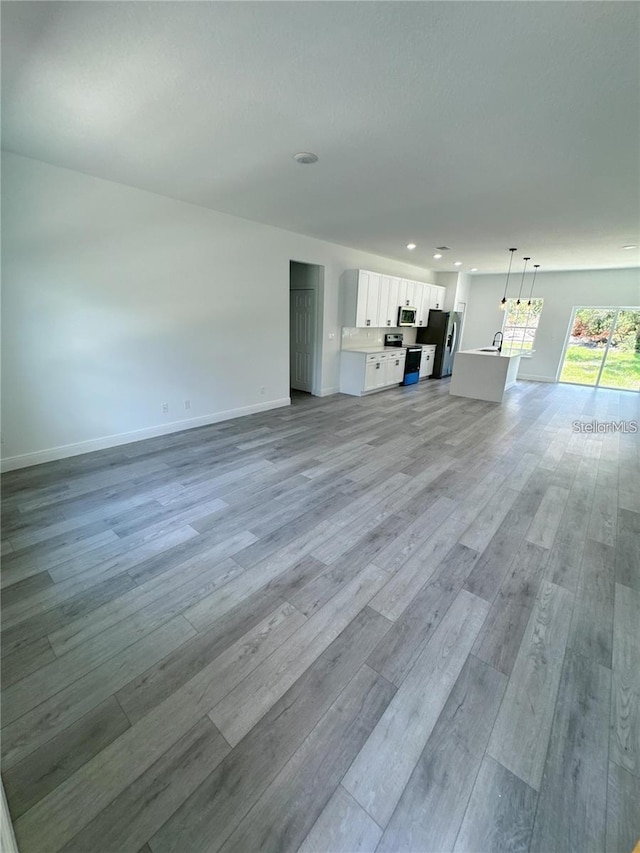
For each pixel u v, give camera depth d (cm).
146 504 272
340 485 309
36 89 189
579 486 318
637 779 116
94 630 165
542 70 167
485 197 342
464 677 148
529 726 130
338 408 570
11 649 154
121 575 199
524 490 309
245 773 115
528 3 132
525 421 517
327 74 175
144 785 111
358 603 184
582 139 230
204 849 98
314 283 600
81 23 145
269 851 98
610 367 780
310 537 237
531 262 696
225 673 147
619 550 231
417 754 121
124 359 373
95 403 361
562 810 108
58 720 128
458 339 940
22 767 114
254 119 216
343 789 111
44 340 318
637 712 136
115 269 348
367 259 665
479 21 140
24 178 283
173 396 425
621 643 165
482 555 223
